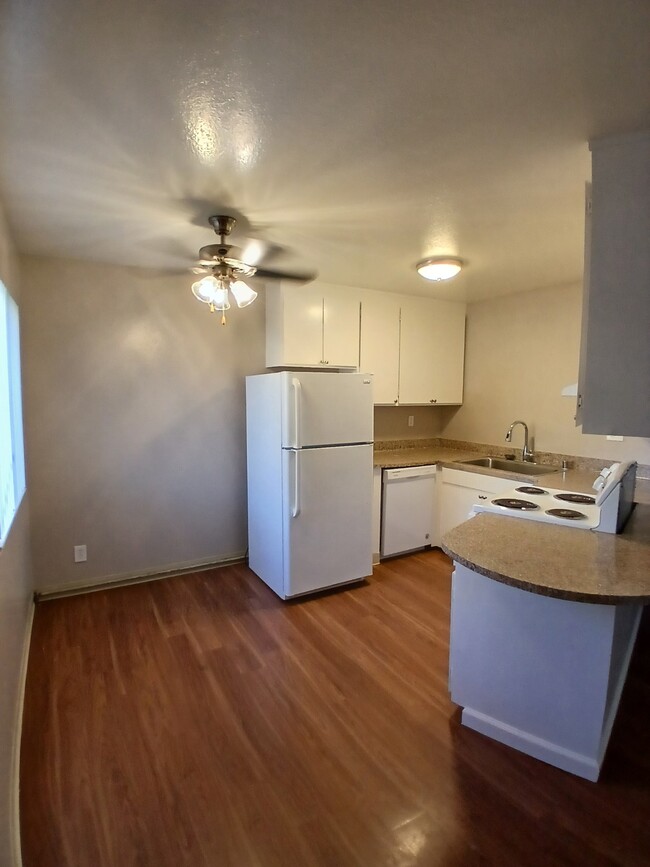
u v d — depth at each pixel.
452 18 1.08
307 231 2.51
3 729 1.58
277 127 1.53
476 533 2.04
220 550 3.88
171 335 3.53
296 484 3.13
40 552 3.20
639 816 1.60
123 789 1.71
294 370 3.90
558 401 3.86
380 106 1.42
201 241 2.72
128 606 3.15
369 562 3.52
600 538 1.98
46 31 1.10
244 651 2.61
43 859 1.45
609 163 1.61
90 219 2.34
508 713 1.92
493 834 1.54
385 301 4.06
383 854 1.47
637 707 2.17
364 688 2.30
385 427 4.65
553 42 1.15
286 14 1.06
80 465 3.29
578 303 3.70
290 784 1.74
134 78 1.28
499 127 1.54
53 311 3.13
